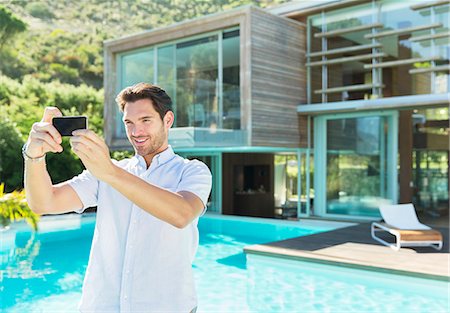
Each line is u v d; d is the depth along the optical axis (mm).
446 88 10094
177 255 1607
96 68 26469
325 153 11984
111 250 1623
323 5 11508
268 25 10938
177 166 1637
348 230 9008
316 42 11961
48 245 8875
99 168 1153
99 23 26844
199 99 11375
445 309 4973
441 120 11141
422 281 5691
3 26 21562
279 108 11156
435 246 7352
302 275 6430
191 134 11195
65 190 1598
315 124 12086
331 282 6082
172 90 11930
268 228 10867
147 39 12844
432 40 10320
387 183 11055
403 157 11305
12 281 6246
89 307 1620
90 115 22797
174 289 1583
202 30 11508
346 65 11523
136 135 1583
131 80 13617
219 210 13789
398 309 4996
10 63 22719
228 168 13922
